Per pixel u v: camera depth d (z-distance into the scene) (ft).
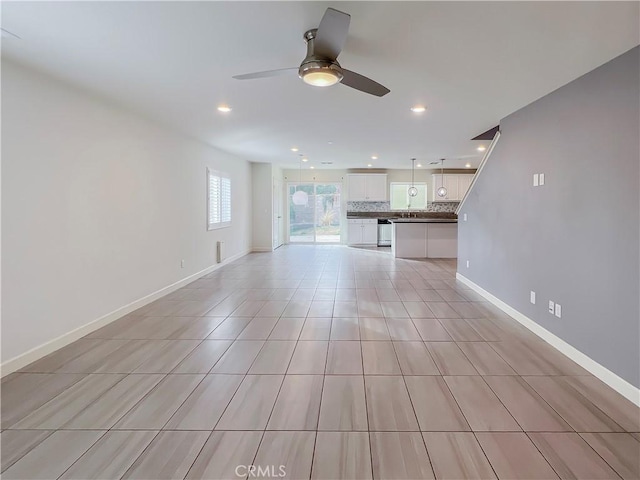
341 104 11.91
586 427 6.37
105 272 11.67
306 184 35.76
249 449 5.84
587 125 8.59
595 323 8.28
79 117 10.42
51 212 9.49
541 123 10.68
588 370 8.50
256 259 26.04
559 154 9.73
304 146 20.43
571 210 9.18
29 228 8.85
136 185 13.33
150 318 12.49
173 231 16.30
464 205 17.95
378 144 19.69
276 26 6.76
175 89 10.39
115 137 12.06
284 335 10.90
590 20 6.36
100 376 8.29
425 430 6.31
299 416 6.74
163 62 8.44
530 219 11.28
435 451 5.78
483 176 15.21
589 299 8.48
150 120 14.10
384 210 35.32
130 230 13.00
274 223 31.81
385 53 7.93
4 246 8.24
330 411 6.89
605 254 7.97
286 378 8.20
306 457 5.66
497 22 6.53
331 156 24.91
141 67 8.75
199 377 8.26
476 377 8.22
